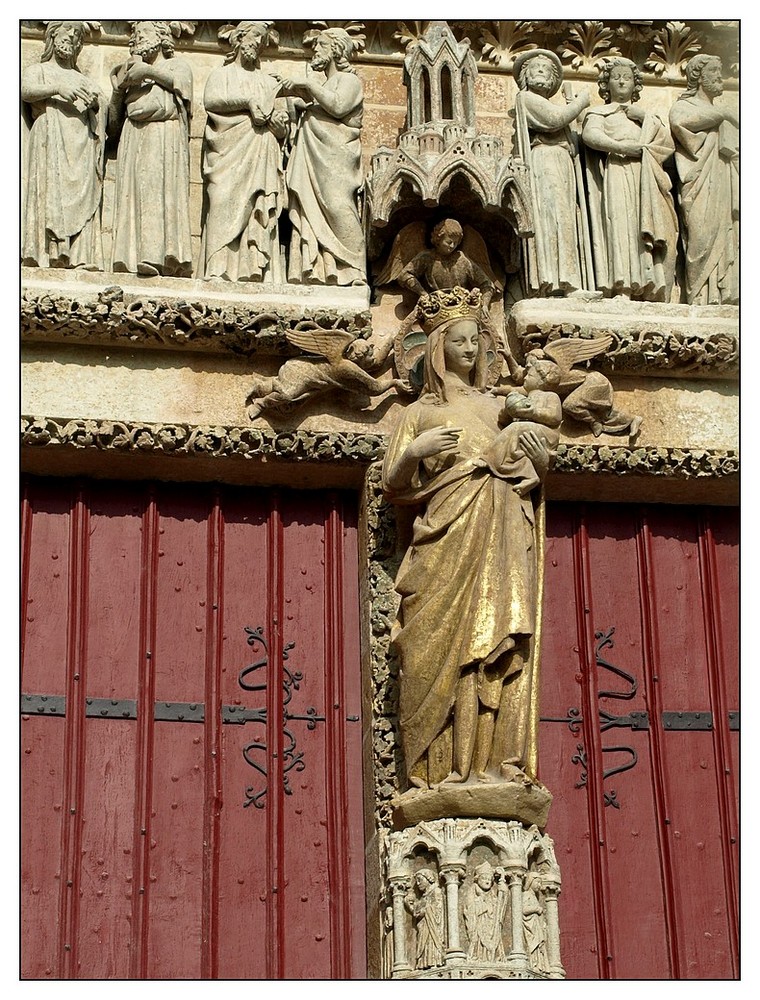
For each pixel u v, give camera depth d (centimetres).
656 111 1188
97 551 1073
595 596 1112
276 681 1063
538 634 997
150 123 1103
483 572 991
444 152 1086
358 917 1022
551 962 957
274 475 1089
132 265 1078
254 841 1034
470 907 948
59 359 1066
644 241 1124
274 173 1106
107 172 1112
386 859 979
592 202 1141
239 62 1129
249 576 1085
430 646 988
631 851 1063
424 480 1028
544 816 981
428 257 1103
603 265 1127
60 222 1074
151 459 1068
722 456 1109
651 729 1088
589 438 1102
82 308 1054
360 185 1114
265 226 1095
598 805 1065
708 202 1139
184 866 1023
